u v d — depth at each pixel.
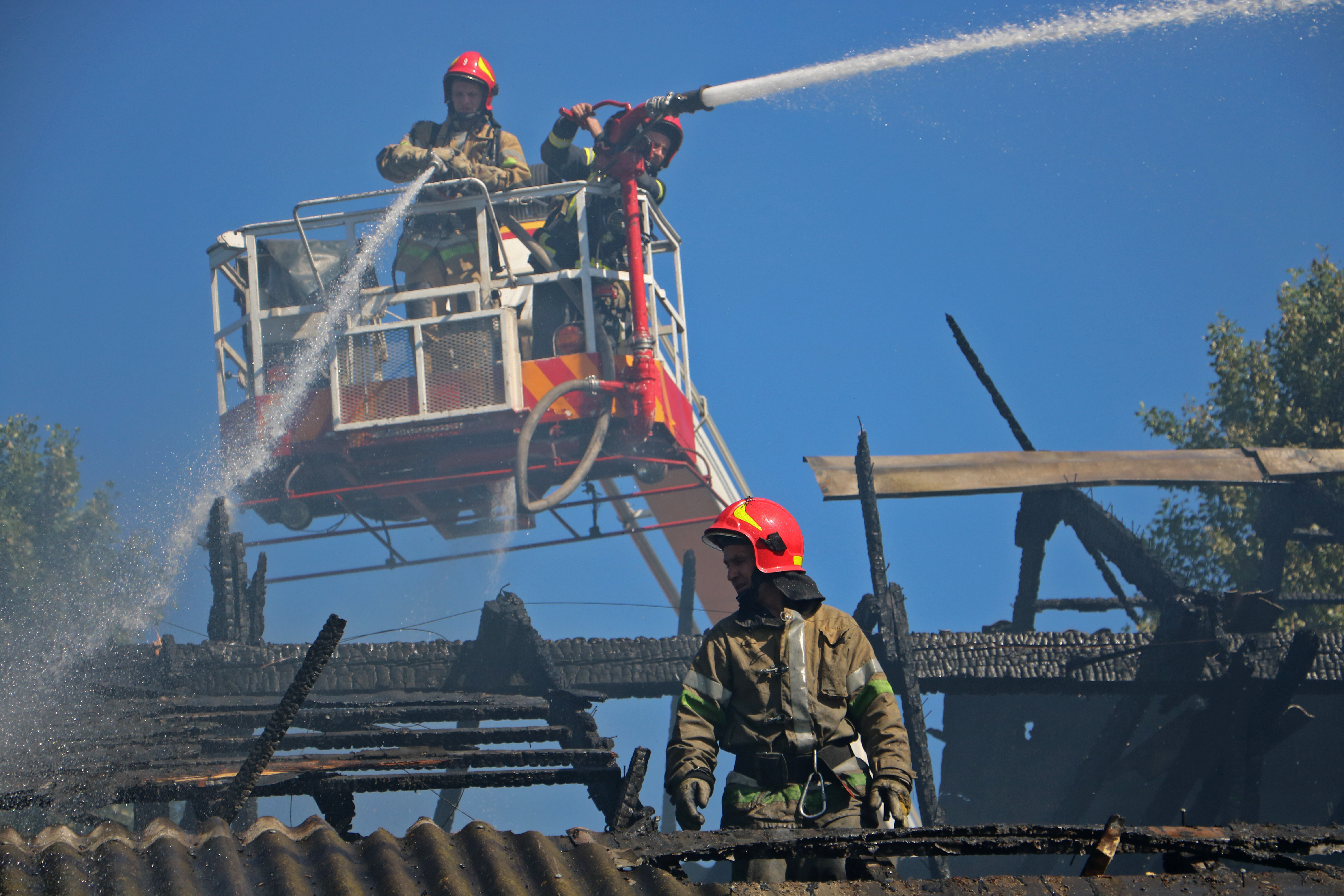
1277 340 60.97
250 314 42.56
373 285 43.00
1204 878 10.25
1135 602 46.62
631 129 41.97
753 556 13.26
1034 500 43.69
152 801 21.52
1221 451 43.75
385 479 43.56
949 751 55.94
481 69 42.75
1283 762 46.69
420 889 9.87
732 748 12.76
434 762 23.59
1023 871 49.31
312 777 22.44
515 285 42.31
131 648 33.91
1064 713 53.09
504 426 41.09
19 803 20.77
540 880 9.98
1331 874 10.41
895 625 33.94
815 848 10.66
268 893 9.77
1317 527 54.00
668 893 9.87
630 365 41.34
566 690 30.48
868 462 35.97
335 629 15.79
